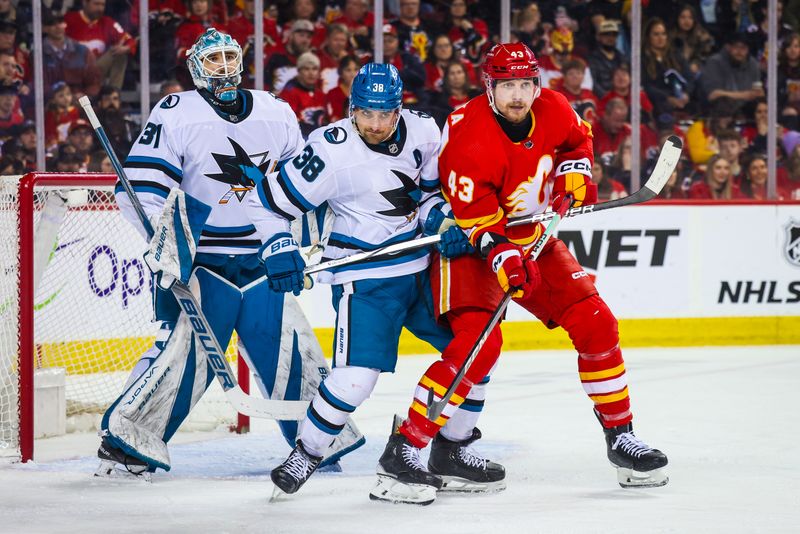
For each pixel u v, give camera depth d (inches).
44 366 714.2
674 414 644.7
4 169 954.1
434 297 418.6
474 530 364.2
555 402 691.4
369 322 410.6
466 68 1054.4
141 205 457.7
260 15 960.9
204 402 632.4
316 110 1028.5
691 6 1059.9
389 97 392.5
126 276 732.0
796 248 992.9
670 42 1061.1
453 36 1048.2
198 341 451.8
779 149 1083.3
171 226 446.6
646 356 912.3
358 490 436.8
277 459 518.6
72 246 715.4
